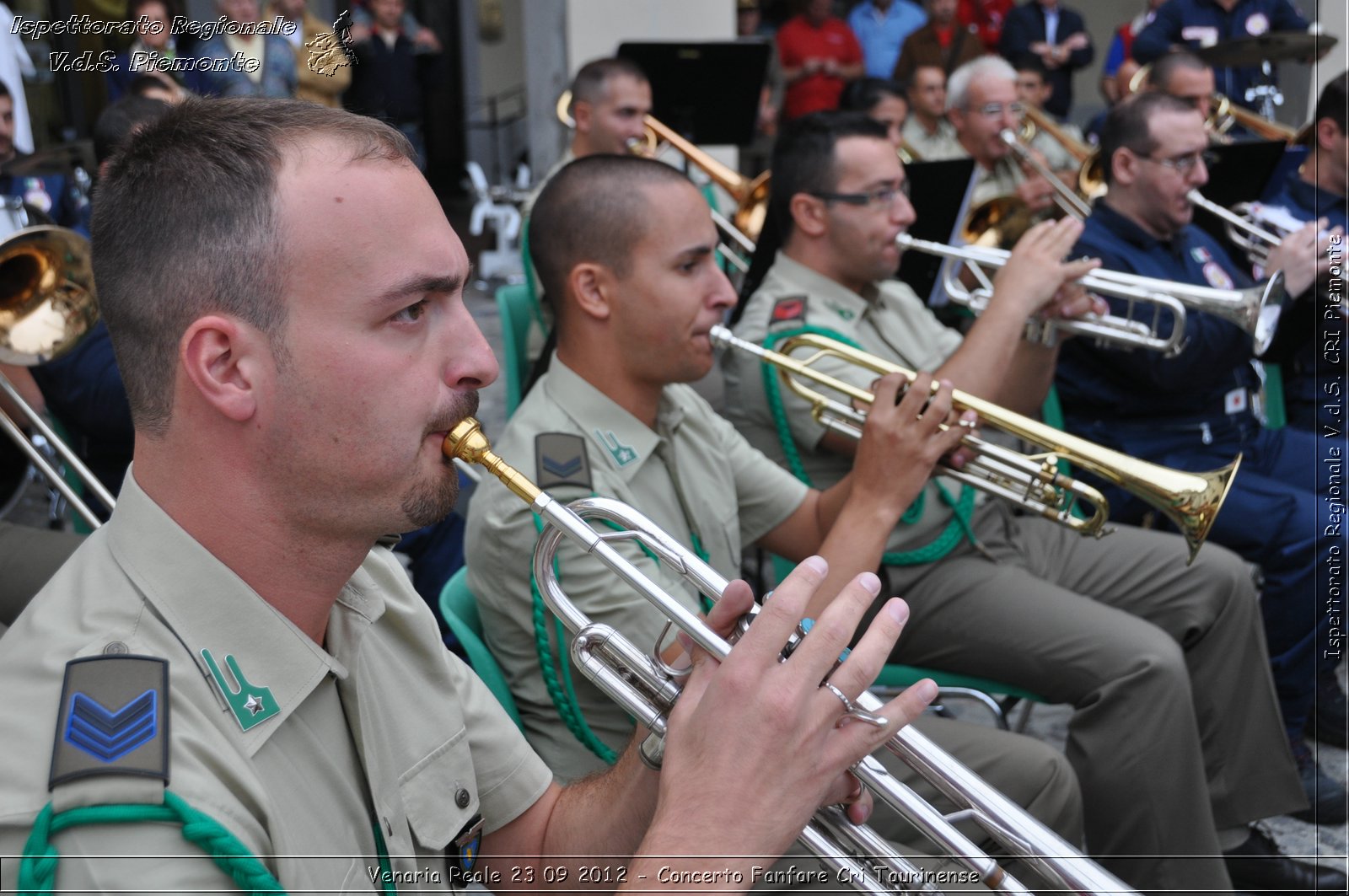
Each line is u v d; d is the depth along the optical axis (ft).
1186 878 6.50
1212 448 9.41
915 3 26.81
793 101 24.03
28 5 13.94
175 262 2.71
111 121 8.07
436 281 2.86
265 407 2.77
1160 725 6.49
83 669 2.64
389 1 22.66
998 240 11.50
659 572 5.39
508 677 5.39
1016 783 5.75
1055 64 23.40
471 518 5.40
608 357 5.84
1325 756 8.75
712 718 2.91
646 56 14.34
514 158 34.37
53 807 2.44
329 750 3.09
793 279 8.33
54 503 11.44
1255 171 11.03
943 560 7.38
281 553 2.92
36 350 6.39
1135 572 7.76
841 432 7.06
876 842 3.54
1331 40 15.33
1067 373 9.43
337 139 2.82
